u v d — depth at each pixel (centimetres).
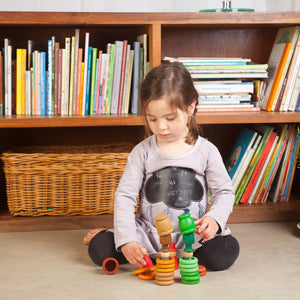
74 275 135
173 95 127
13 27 194
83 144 213
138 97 185
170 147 141
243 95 191
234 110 189
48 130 210
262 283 128
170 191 140
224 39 210
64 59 181
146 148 143
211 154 143
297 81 188
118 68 184
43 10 203
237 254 138
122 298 119
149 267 130
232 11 192
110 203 179
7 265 142
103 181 177
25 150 195
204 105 188
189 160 141
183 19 174
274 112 186
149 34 179
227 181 143
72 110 184
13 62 187
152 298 119
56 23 170
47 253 153
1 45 200
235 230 175
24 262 145
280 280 130
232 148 207
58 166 173
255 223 183
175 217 139
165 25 186
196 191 141
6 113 181
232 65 188
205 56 211
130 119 173
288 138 190
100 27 199
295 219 186
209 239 131
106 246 138
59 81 182
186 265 127
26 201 176
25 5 201
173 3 209
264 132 191
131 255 128
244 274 134
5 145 208
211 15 174
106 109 186
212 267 136
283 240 164
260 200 192
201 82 187
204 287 125
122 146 204
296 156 191
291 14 177
